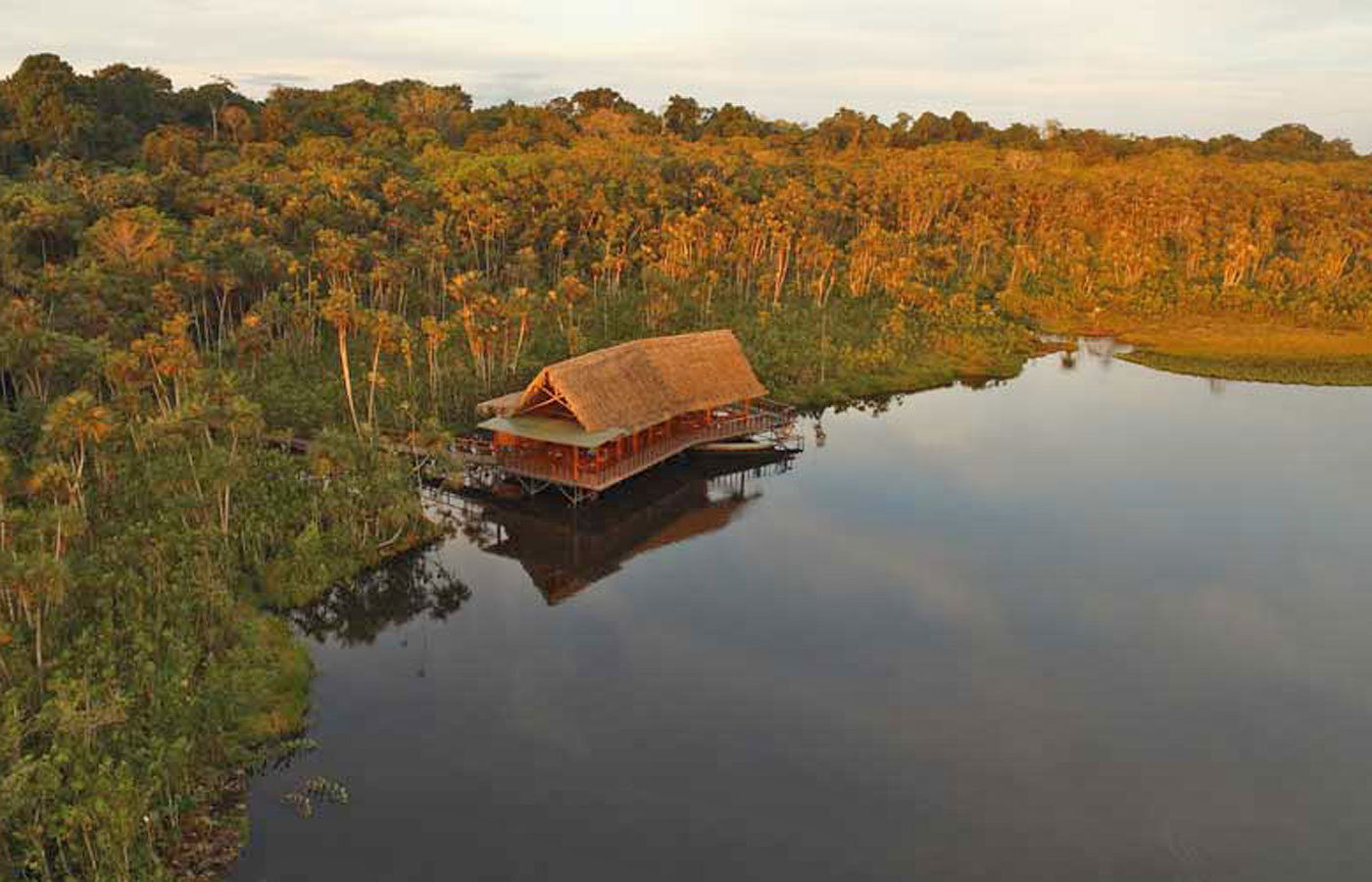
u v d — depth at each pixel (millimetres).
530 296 82312
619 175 127625
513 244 105500
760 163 168625
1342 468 69438
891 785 34625
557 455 63031
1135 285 127938
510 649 43969
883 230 129250
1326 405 86750
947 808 33500
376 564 51156
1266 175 192250
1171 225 151625
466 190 112125
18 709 32125
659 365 66750
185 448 52312
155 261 72688
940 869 30641
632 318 93375
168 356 56938
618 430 59562
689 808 33156
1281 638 45531
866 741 37188
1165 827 32906
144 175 95062
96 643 36719
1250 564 53312
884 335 101000
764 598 49188
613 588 50281
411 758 35750
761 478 67125
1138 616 47406
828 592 49844
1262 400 88500
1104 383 94438
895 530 57906
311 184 99188
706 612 47562
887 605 48438
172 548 43969
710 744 36844
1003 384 94000
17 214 79000
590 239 110062
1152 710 39656
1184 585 50781
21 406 55938
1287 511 61312
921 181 153125
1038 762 36125
